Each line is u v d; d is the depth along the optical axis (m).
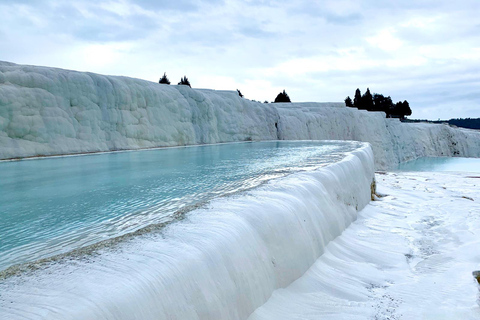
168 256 2.68
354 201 7.24
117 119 13.47
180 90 17.72
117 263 2.53
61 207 5.11
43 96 11.08
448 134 38.22
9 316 1.85
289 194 4.75
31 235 3.93
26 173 7.95
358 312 3.40
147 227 3.38
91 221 4.42
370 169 9.58
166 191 6.09
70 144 11.48
